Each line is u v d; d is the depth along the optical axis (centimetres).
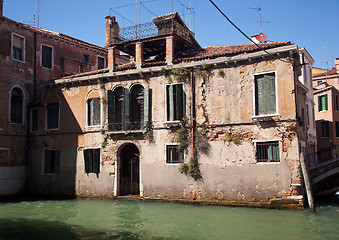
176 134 1797
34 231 1223
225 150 1684
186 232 1188
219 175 1683
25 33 2342
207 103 1748
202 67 1769
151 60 2156
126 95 1947
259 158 1622
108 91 1980
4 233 1197
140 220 1380
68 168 2091
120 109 2005
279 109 1593
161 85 1870
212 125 1723
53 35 2533
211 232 1184
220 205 1652
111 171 1955
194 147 1747
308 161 1944
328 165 1842
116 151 1953
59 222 1364
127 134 1922
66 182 2086
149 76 1908
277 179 1562
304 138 1934
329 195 2184
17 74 2258
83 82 2102
